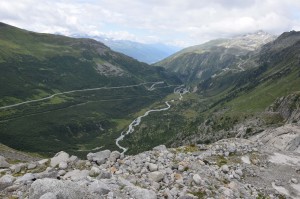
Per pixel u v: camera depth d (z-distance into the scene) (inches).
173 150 1304.1
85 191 713.6
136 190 775.7
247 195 1066.1
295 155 1557.6
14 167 1033.5
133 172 1015.0
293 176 1323.8
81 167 1018.7
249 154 1448.1
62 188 670.5
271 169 1359.5
